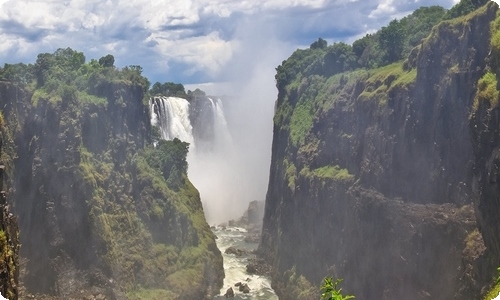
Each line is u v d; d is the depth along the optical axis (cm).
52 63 14012
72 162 12750
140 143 14962
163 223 14062
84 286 12475
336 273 12900
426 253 10906
